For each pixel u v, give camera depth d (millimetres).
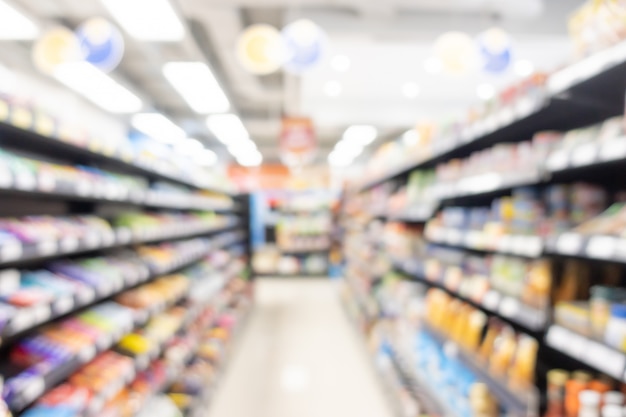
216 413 3520
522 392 1709
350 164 15734
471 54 4016
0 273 1882
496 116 2080
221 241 6469
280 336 5777
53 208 2818
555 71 1734
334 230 11695
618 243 1262
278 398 3824
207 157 12992
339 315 7035
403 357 3521
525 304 1785
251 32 3781
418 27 4660
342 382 4199
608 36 1491
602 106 1776
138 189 3143
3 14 3367
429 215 3197
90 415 1965
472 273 2529
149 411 2686
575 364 1709
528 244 1720
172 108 8531
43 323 2246
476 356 2242
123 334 2486
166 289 3508
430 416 2775
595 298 1480
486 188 2143
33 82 5547
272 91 7422
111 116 7801
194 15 4488
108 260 2842
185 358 3459
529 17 4719
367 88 7266
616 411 1322
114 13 3092
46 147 2674
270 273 11781
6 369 1779
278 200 12227
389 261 4613
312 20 4609
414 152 3801
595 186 1810
